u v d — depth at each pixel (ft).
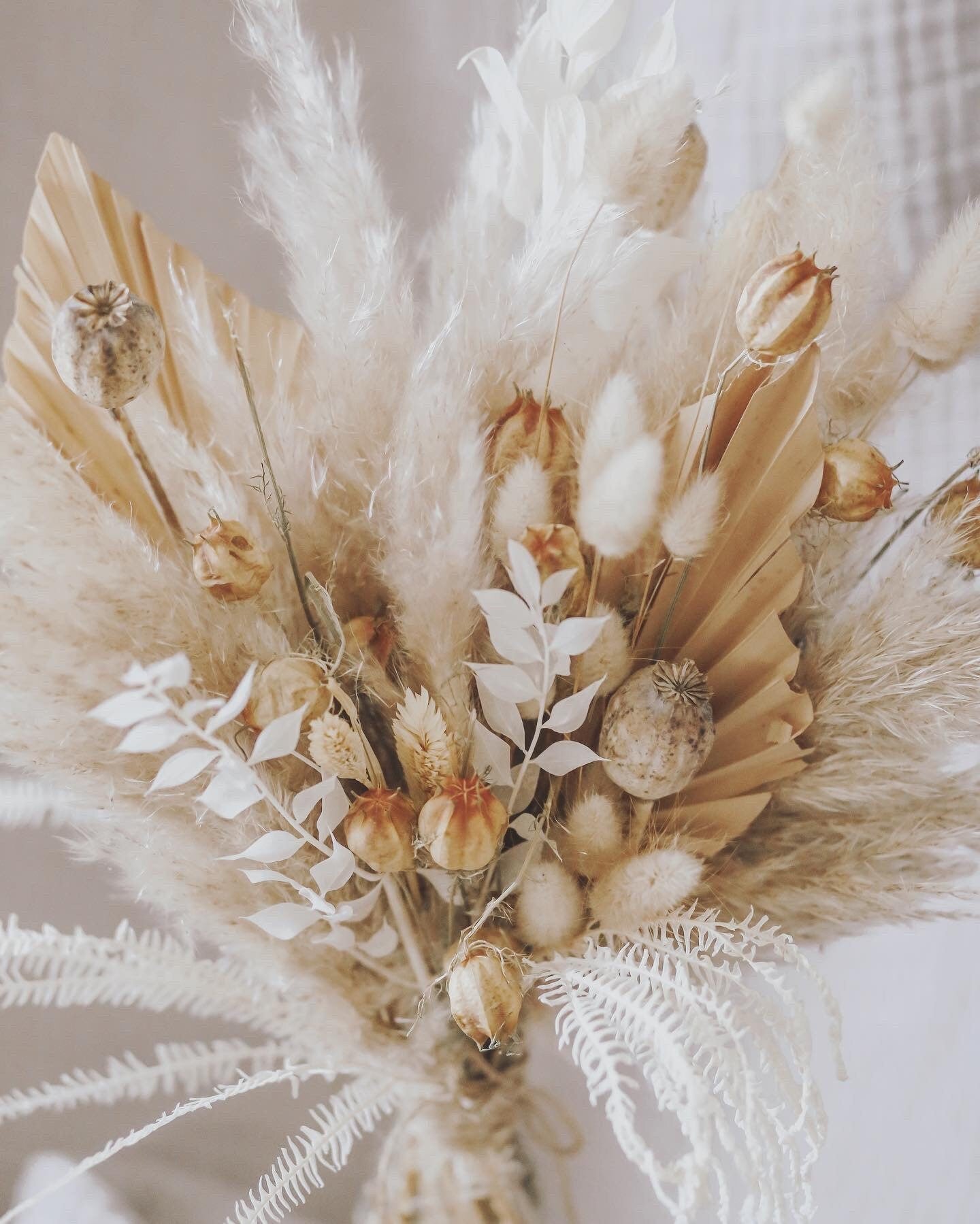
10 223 2.46
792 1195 1.39
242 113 2.54
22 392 1.53
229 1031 2.55
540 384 1.53
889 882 1.53
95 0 2.45
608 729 1.42
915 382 1.61
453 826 1.36
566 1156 1.77
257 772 1.44
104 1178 2.15
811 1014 2.16
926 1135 2.05
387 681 1.49
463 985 1.38
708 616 1.49
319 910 1.44
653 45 1.56
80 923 2.55
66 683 1.39
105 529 1.41
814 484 1.44
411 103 2.60
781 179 1.58
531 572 1.29
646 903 1.44
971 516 1.48
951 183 2.07
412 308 1.53
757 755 1.50
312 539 1.53
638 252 1.48
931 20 2.06
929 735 1.49
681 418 1.45
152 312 1.36
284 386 1.61
